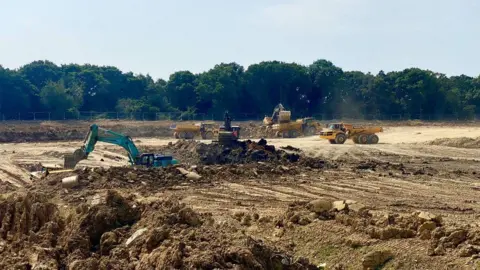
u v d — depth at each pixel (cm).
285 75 12288
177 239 1853
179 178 3634
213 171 3847
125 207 2331
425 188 3434
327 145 6406
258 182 3650
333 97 12425
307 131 8375
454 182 3684
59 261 2122
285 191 3347
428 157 5266
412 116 12106
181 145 6069
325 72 12456
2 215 2786
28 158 5925
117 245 2098
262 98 12269
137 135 9394
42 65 12744
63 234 2352
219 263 1611
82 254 2120
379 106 12162
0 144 7794
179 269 1628
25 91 10925
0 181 4247
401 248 1967
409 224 2095
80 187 3247
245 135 8769
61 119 10688
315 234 2233
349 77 12762
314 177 3872
